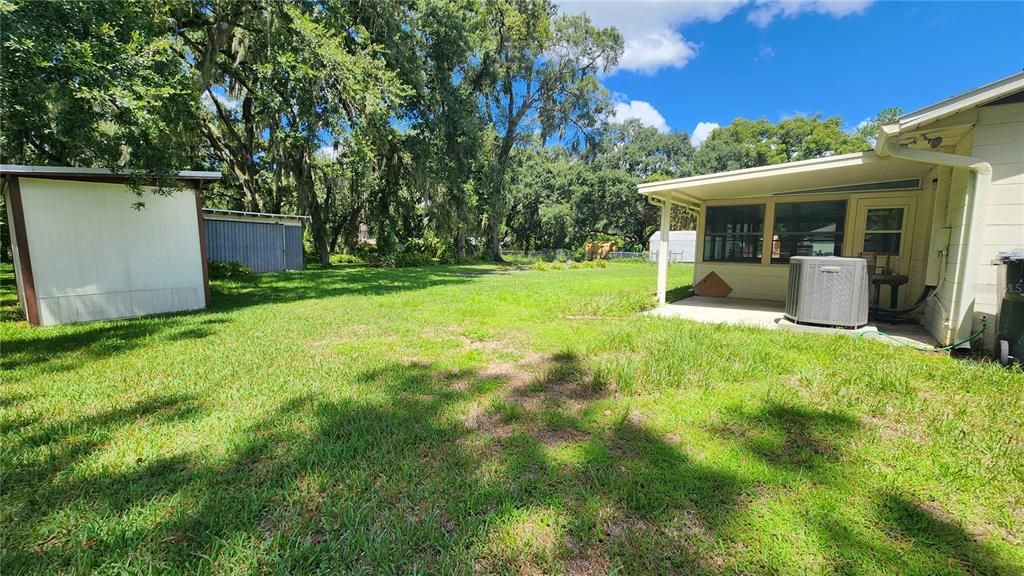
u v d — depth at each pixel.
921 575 1.47
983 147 4.09
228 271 13.28
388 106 12.44
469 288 10.80
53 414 2.84
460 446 2.40
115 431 2.58
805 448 2.34
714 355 3.97
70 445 2.39
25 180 5.76
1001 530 1.71
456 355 4.35
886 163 5.24
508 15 21.48
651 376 3.42
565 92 26.25
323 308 7.37
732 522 1.75
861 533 1.68
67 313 6.12
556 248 36.53
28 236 5.81
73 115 5.81
